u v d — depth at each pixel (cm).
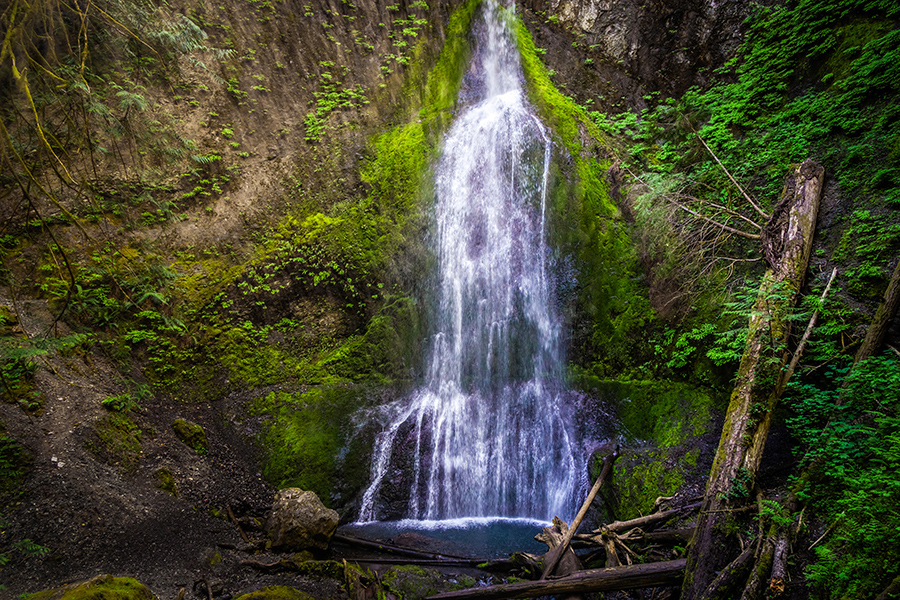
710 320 732
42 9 495
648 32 1131
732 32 1025
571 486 750
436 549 627
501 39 1154
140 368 754
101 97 671
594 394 798
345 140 1036
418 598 487
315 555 561
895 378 463
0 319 619
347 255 902
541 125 1010
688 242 797
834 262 618
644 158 1005
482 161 1014
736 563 415
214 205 934
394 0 1188
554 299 888
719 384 705
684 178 848
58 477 502
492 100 1091
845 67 778
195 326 827
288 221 947
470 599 475
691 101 1009
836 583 374
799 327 592
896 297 507
